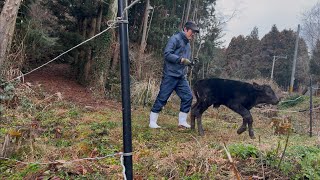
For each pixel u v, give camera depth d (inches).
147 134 218.7
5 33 294.7
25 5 431.5
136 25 834.2
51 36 520.1
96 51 485.7
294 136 259.3
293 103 652.7
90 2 538.0
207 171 144.3
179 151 172.6
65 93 409.4
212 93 230.5
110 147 180.7
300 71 1763.0
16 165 149.3
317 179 145.7
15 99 284.5
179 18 1050.1
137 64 552.7
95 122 248.5
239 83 228.5
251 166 153.9
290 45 1882.4
